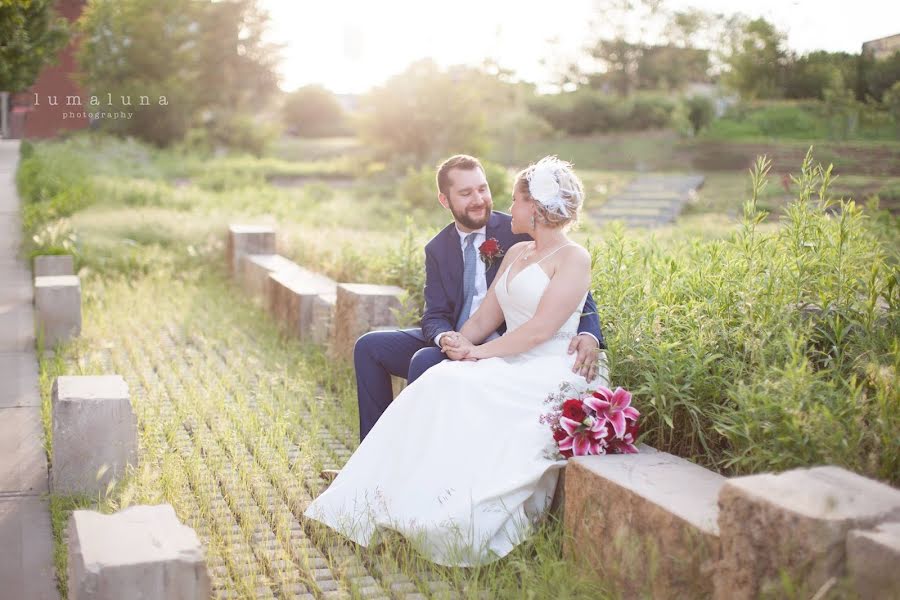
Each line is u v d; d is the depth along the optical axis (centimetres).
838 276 370
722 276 394
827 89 2088
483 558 317
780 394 301
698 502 266
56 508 378
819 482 238
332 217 1675
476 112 2588
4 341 692
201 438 472
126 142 2645
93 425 396
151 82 2803
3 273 961
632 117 3397
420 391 352
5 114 2636
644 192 2127
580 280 363
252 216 1389
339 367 608
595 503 294
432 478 336
